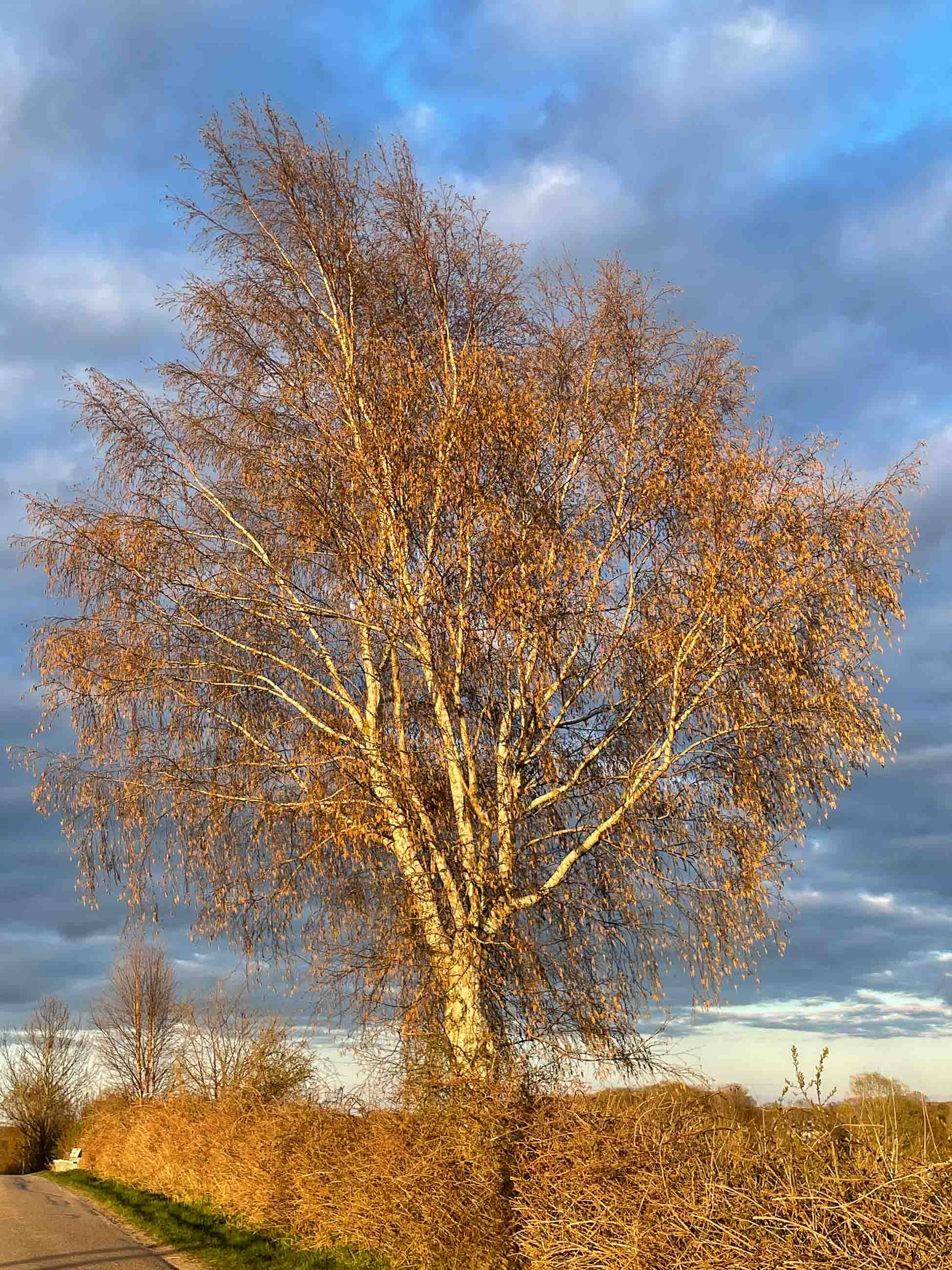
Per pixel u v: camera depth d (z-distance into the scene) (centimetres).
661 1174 782
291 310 1577
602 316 1376
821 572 1117
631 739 1306
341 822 1233
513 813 1269
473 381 1263
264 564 1488
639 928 1274
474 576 1261
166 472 1570
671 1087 966
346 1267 1101
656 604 1230
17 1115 4475
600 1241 794
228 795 1422
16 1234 1415
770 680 1125
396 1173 1033
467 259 1529
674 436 1262
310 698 1509
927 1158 641
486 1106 1011
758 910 1216
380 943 1237
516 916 1288
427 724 1395
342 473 1355
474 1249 943
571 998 1173
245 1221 1433
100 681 1428
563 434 1350
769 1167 719
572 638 1230
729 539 1106
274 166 1580
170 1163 1908
